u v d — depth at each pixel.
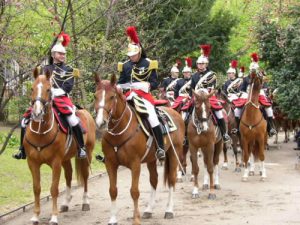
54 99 10.40
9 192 13.09
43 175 15.37
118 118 9.70
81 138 10.70
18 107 17.39
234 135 17.77
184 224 10.42
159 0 20.69
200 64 13.87
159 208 11.98
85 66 17.61
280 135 34.69
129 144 9.79
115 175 10.04
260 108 17.08
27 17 12.96
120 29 18.45
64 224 10.52
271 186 14.81
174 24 23.38
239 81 19.58
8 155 17.78
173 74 18.44
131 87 10.41
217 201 12.72
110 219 10.01
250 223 10.45
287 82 20.84
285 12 22.25
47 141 9.91
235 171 17.78
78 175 11.70
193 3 25.64
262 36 22.12
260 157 15.96
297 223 10.41
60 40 10.91
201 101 12.93
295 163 19.95
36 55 13.01
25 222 10.77
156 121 10.24
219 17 26.38
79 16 16.95
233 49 32.59
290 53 20.61
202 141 13.05
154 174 11.05
